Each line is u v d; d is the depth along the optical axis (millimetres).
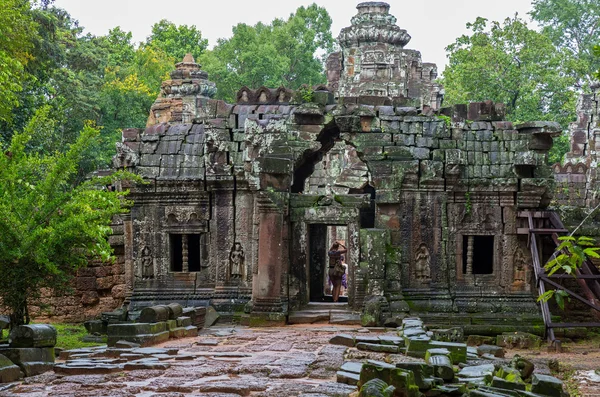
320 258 26734
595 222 25750
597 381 16609
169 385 12039
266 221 22578
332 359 14539
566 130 51375
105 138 50625
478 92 48406
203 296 24578
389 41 43812
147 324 17500
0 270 19672
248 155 23734
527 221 24266
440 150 24141
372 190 35938
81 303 27219
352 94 43594
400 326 20703
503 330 23109
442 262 24094
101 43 59094
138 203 25062
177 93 46969
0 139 28938
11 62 25891
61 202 20000
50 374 13242
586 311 24688
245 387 11789
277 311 22297
